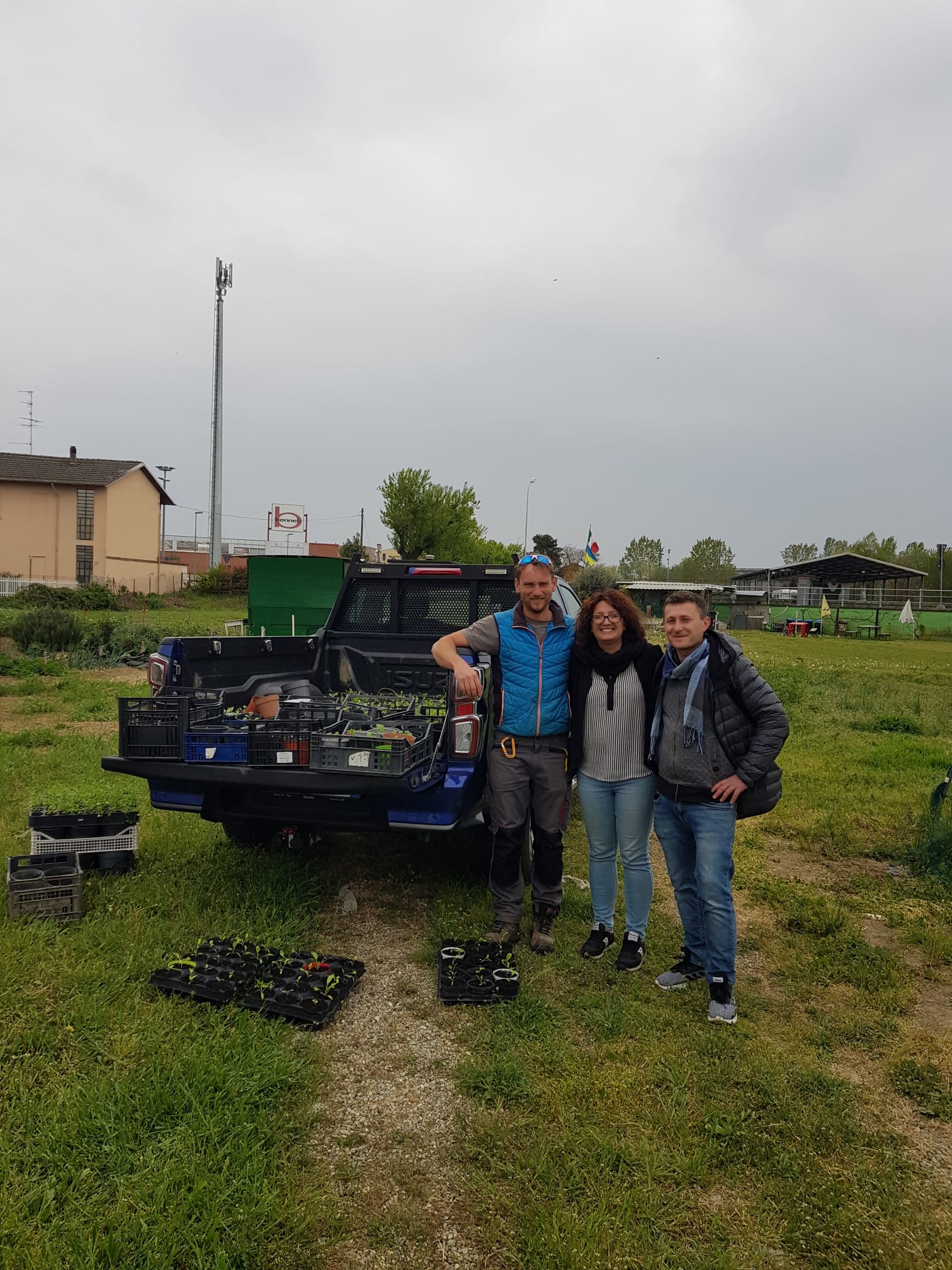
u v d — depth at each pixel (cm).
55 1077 284
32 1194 229
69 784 622
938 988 389
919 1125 288
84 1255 211
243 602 4456
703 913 374
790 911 470
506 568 570
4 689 1219
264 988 344
